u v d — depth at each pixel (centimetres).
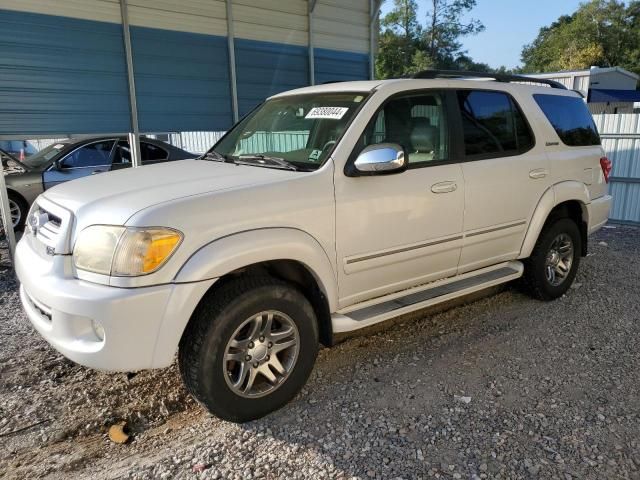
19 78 592
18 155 1365
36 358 387
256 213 291
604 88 2670
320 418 308
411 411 315
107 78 657
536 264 474
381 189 344
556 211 485
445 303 491
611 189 920
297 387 318
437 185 373
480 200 404
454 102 401
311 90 415
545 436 290
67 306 262
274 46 825
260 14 798
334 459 272
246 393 298
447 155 391
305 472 263
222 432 298
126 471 266
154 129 710
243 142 417
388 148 319
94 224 272
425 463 268
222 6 754
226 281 293
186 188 295
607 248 712
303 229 308
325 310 328
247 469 266
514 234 442
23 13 583
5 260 668
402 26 5062
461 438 288
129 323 256
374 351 395
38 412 319
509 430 296
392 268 362
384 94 361
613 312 474
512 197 430
